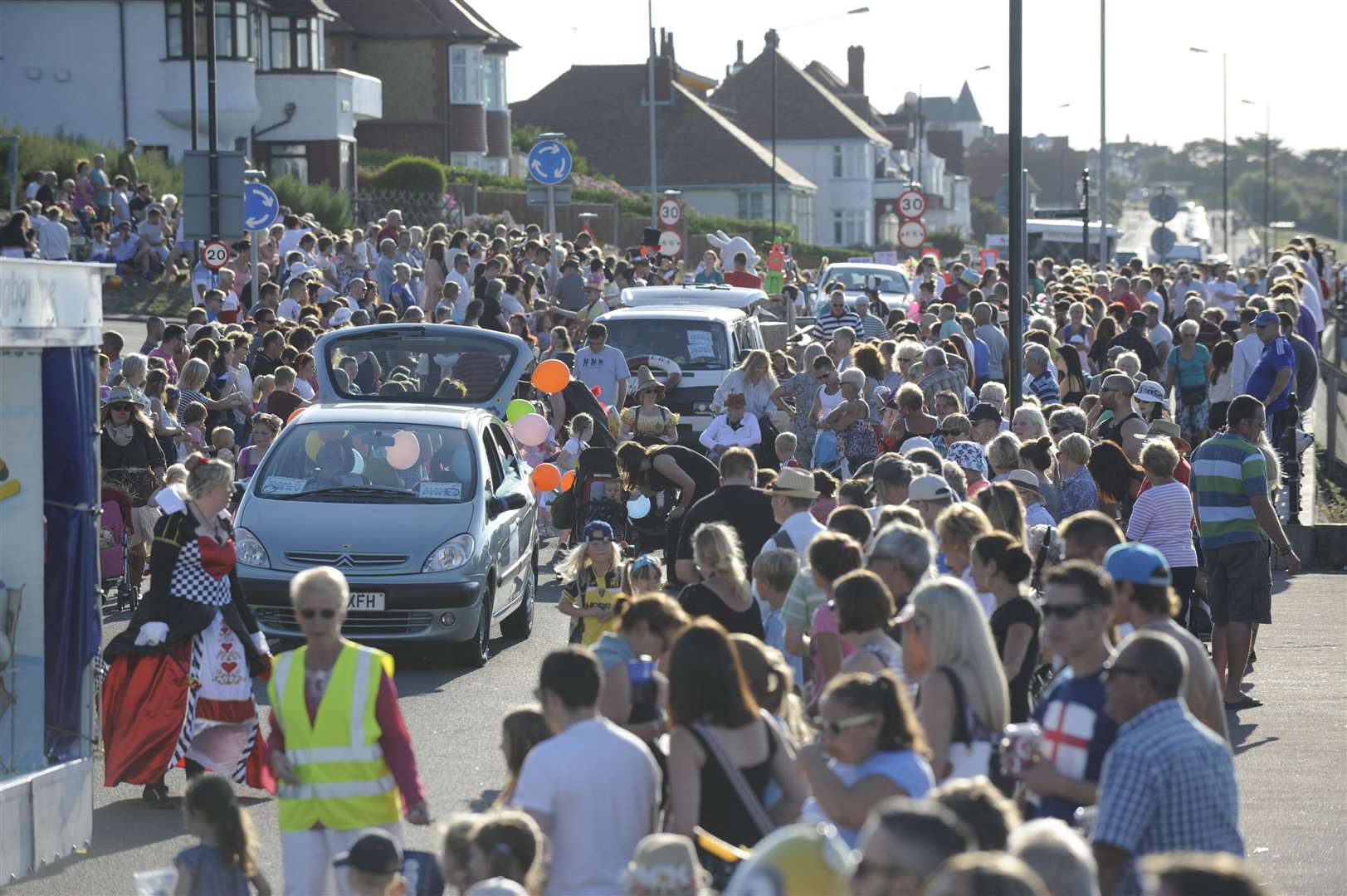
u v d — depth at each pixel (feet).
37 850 83.05
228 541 94.02
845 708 54.65
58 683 86.79
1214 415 216.95
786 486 95.61
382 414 139.64
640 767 56.85
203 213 213.25
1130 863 50.31
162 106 491.72
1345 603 160.25
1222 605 117.29
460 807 91.97
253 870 63.46
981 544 71.61
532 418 154.71
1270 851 83.76
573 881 55.67
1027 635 70.95
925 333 228.63
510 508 134.72
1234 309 354.54
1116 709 52.26
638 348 224.12
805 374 184.85
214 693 92.94
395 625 125.49
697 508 102.63
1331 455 225.56
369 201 498.28
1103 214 467.93
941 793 45.78
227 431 162.50
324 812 66.59
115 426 146.20
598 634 102.78
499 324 236.22
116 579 151.94
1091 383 217.56
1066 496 116.98
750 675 63.87
